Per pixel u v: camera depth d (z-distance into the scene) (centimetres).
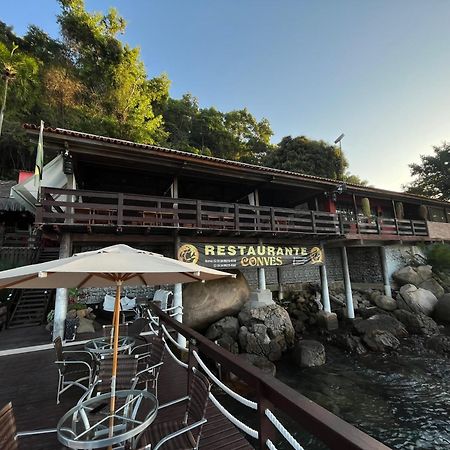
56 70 2144
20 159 1942
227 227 923
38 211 637
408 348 945
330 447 102
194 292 956
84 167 917
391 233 1376
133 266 200
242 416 568
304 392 675
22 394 372
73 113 2045
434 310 1248
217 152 3522
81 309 755
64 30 2409
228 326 896
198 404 205
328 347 963
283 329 898
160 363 348
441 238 1603
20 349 574
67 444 172
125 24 2742
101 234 754
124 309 802
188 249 841
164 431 222
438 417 567
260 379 163
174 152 809
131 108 2411
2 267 1041
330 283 1467
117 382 276
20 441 264
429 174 2864
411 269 1464
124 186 1102
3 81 1662
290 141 2784
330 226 1295
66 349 573
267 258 979
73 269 185
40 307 903
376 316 1114
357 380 732
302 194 1342
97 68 2402
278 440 518
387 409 602
